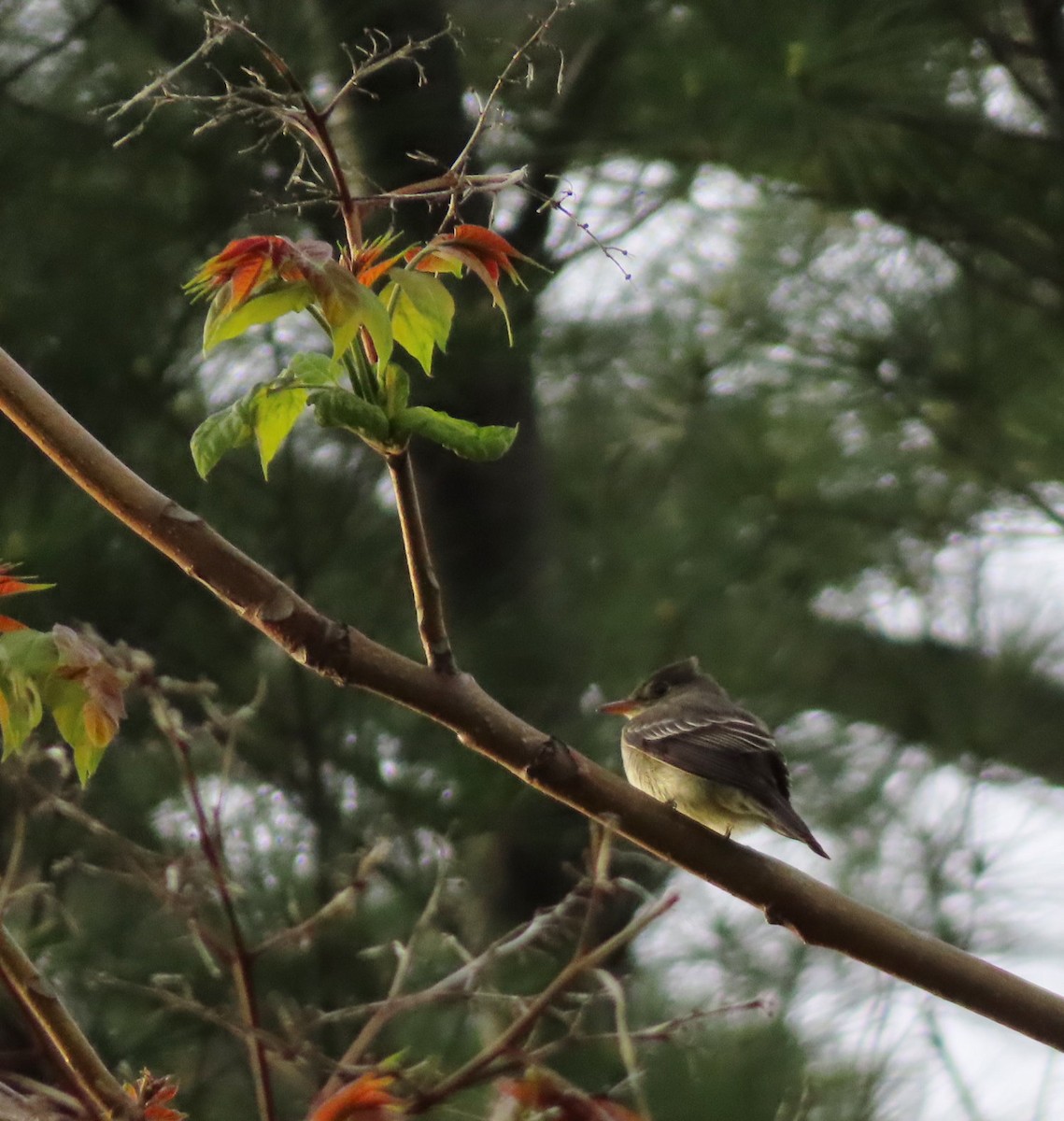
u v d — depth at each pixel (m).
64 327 10.40
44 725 7.27
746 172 12.30
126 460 10.68
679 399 13.51
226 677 10.23
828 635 13.62
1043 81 12.34
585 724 10.82
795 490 13.52
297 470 11.00
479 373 11.27
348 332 4.27
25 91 10.46
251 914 8.88
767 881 5.02
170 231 10.26
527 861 10.07
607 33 11.21
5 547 10.18
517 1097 4.31
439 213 9.45
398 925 9.12
